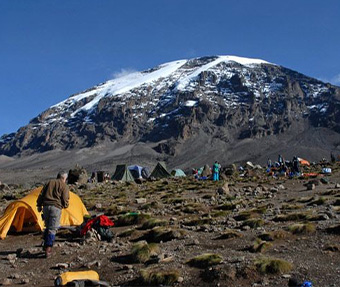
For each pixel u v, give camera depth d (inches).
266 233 499.8
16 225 671.1
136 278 404.2
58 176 528.1
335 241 458.6
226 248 478.0
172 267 416.2
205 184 1429.6
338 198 784.3
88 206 922.7
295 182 1309.1
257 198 922.7
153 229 583.8
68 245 555.8
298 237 490.3
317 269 381.7
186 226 611.8
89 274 407.5
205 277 382.9
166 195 1112.8
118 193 1291.8
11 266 476.4
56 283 390.9
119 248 518.0
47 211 512.1
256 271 381.7
